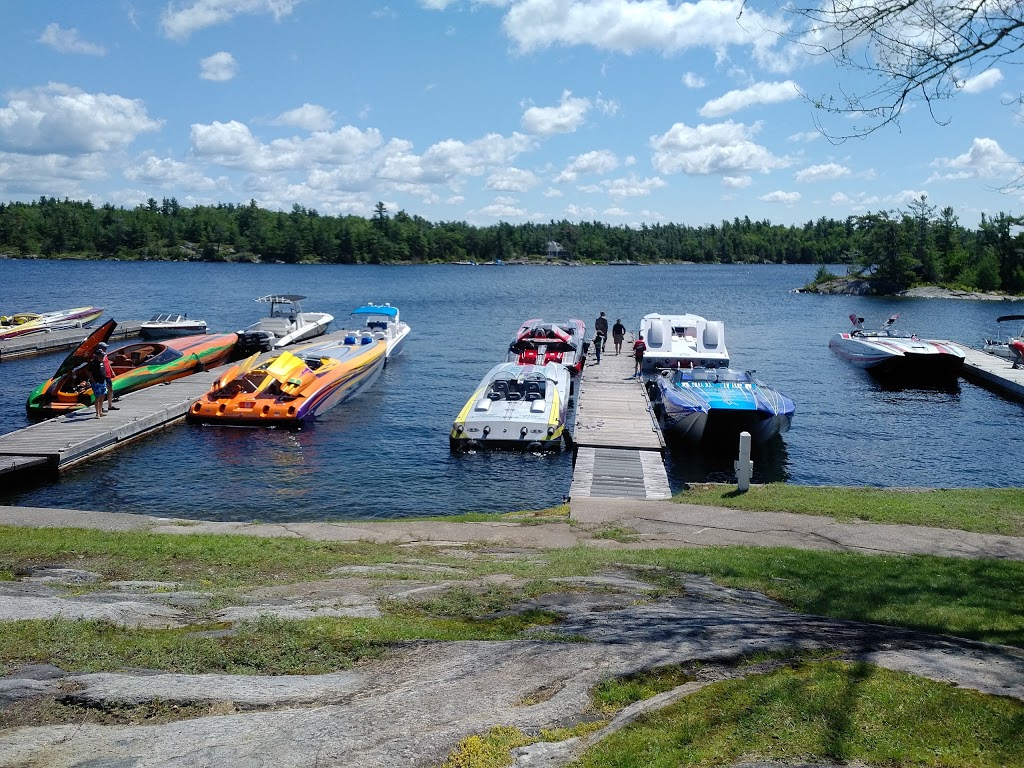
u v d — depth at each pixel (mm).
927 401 28484
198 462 18875
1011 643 6367
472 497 16500
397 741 3996
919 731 4125
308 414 23016
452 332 48000
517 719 4289
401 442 21109
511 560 9695
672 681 4840
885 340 35188
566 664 5086
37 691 4516
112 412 22016
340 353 28906
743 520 12297
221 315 56969
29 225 160125
